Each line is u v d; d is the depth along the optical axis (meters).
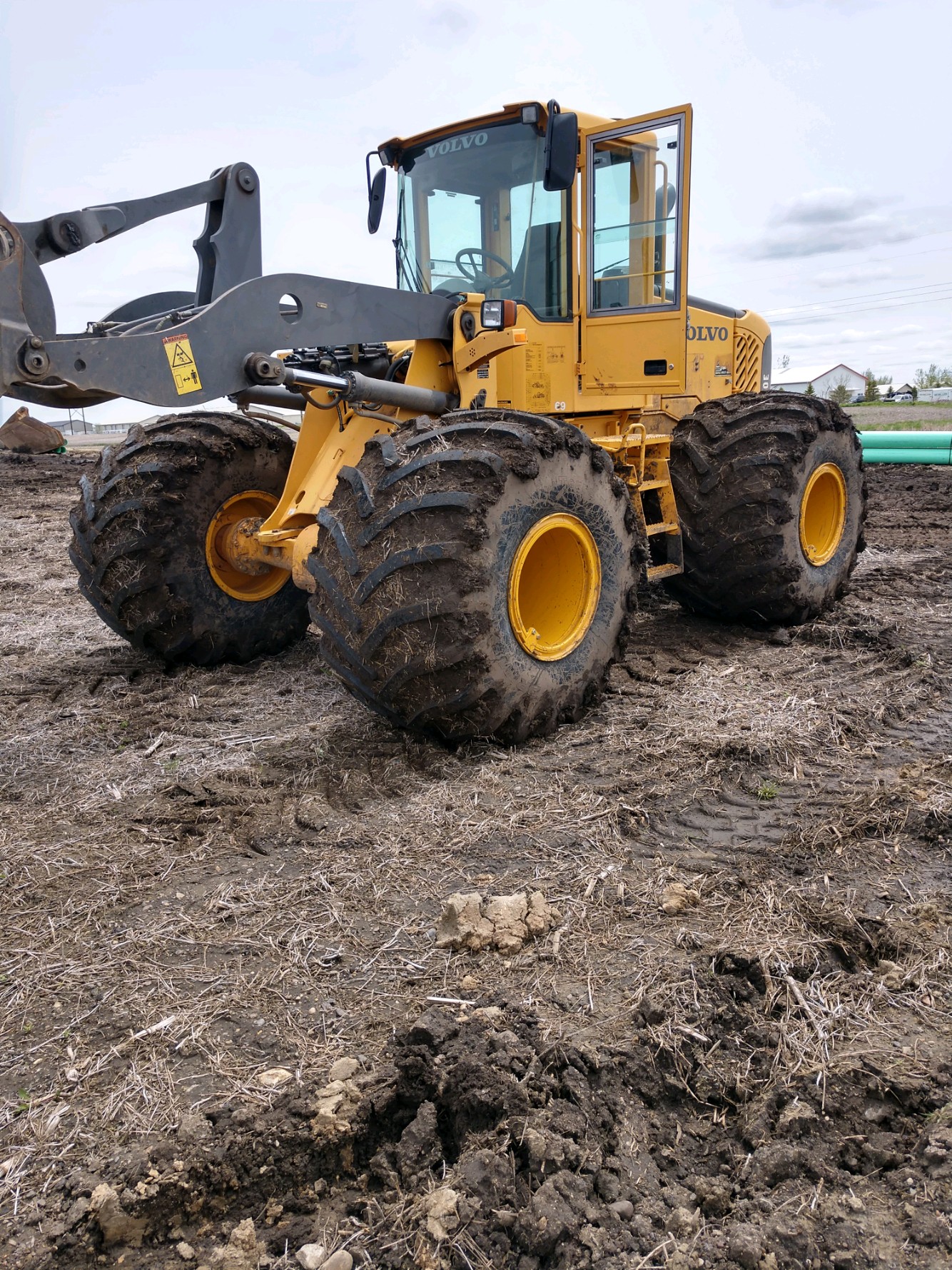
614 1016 2.19
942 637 5.26
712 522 5.24
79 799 3.40
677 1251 1.63
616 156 4.75
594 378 4.88
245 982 2.36
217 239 3.75
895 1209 1.69
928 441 14.77
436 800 3.30
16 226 2.98
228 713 4.25
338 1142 1.89
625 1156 1.84
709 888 2.75
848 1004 2.23
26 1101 1.98
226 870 2.90
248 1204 1.82
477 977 2.36
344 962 2.44
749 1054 2.10
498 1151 1.80
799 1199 1.72
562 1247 1.64
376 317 4.00
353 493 3.46
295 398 4.70
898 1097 1.95
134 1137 1.89
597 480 3.90
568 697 3.90
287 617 5.14
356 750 3.76
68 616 6.29
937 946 2.44
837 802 3.30
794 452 5.08
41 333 3.08
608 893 2.73
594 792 3.36
